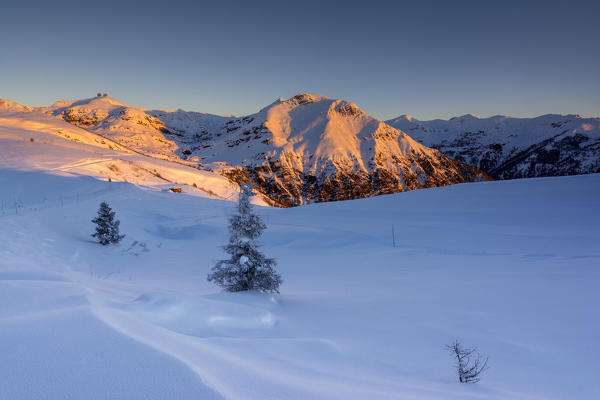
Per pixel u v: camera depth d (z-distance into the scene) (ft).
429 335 26.09
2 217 91.66
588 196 159.43
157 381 7.22
